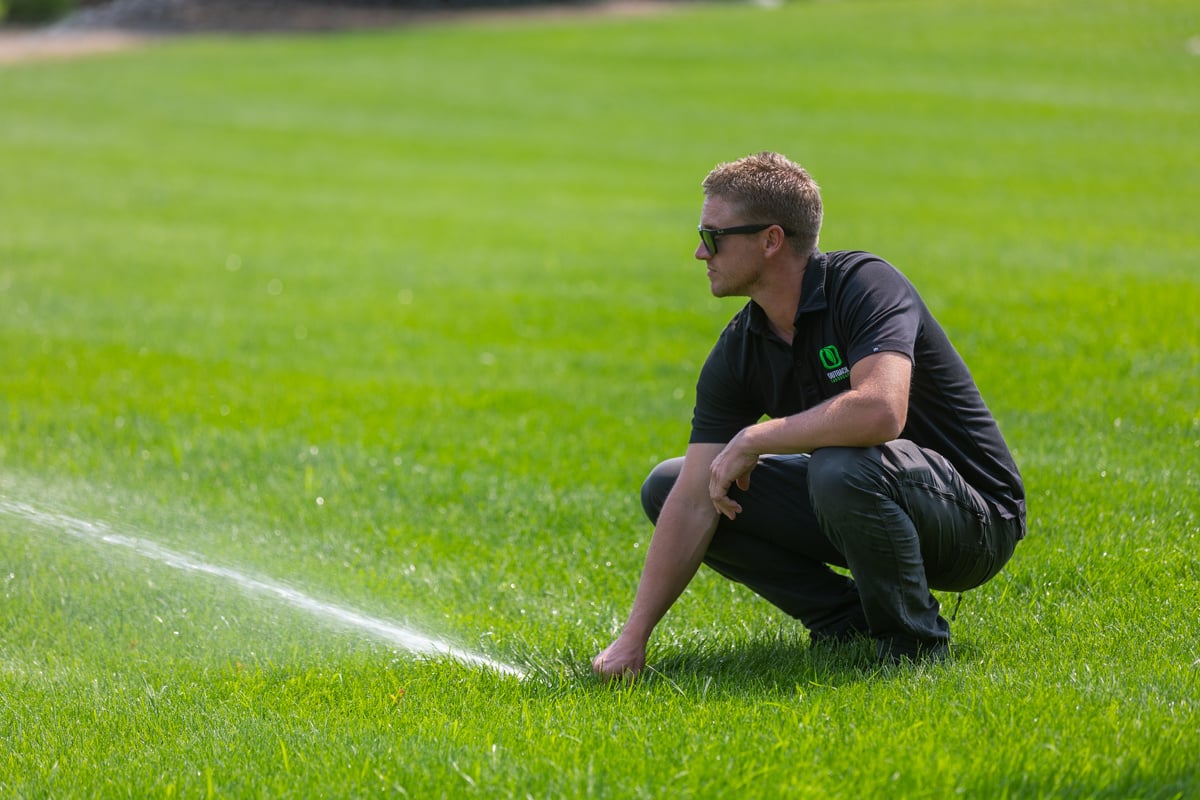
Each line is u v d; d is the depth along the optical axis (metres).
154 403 23.58
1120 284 31.88
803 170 11.07
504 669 12.02
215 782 9.12
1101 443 19.00
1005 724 9.15
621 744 9.23
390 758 9.16
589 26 116.12
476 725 9.92
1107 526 15.00
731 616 13.26
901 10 113.19
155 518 16.98
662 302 33.72
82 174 59.50
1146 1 106.94
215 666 12.33
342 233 46.12
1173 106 74.69
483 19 127.31
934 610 11.39
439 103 82.12
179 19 126.44
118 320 31.72
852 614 12.12
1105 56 90.25
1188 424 19.88
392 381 25.92
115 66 98.56
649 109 79.06
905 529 10.63
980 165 59.19
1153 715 9.13
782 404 11.48
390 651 12.42
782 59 95.12
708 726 9.59
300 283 37.22
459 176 60.16
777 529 11.81
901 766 8.52
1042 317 28.56
